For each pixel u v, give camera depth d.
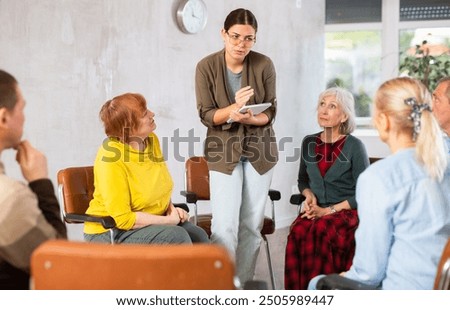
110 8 4.64
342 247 3.37
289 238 3.46
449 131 3.03
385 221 1.93
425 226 1.93
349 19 7.47
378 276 1.97
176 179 5.32
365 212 1.95
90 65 4.53
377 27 7.38
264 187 3.54
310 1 6.77
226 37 3.34
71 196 3.24
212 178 3.48
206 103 3.45
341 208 3.53
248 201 3.55
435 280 1.78
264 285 1.75
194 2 5.29
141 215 3.00
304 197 3.71
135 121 2.98
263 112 3.49
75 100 4.45
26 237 1.85
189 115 5.42
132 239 2.99
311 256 3.39
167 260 1.51
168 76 5.18
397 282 1.94
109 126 3.01
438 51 7.20
